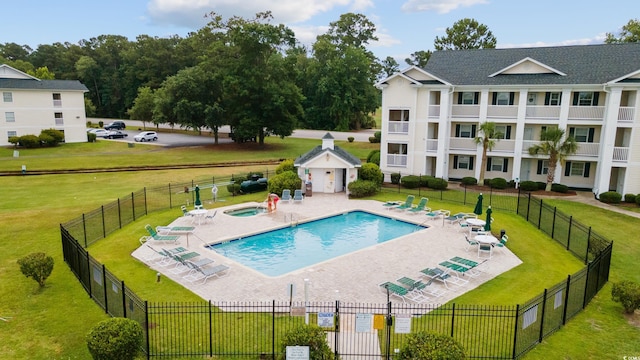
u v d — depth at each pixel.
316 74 96.50
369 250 22.62
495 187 38.31
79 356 12.95
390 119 42.66
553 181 37.59
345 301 16.67
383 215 30.16
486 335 14.09
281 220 28.48
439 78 38.47
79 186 39.19
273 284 18.23
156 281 18.31
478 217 28.86
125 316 13.79
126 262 20.48
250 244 24.56
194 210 27.72
